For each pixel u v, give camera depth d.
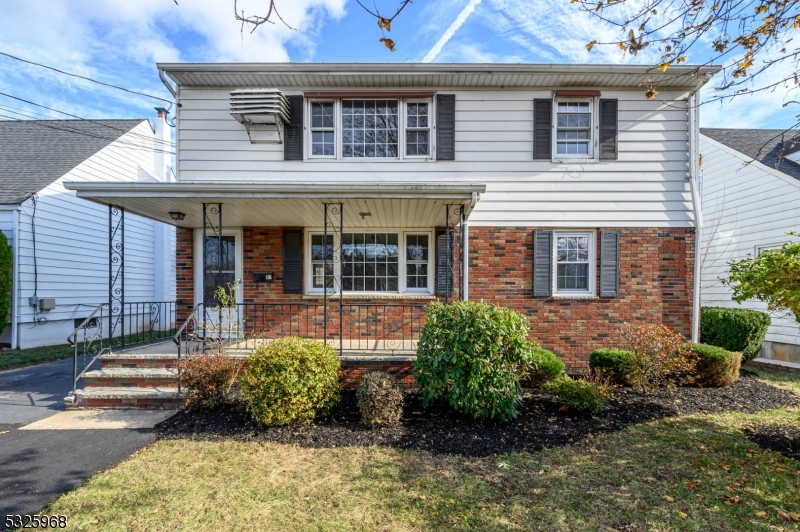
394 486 3.38
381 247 8.01
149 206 6.24
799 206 8.36
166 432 4.53
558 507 3.08
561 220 7.62
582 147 7.79
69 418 5.03
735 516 2.98
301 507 3.07
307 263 7.96
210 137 7.51
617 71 7.23
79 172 11.55
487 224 7.63
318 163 7.55
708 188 10.79
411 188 5.59
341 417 4.99
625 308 7.57
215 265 7.87
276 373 4.68
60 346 10.30
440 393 4.99
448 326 5.02
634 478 3.54
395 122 7.72
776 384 6.89
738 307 9.81
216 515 2.96
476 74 7.38
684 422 4.93
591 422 4.90
